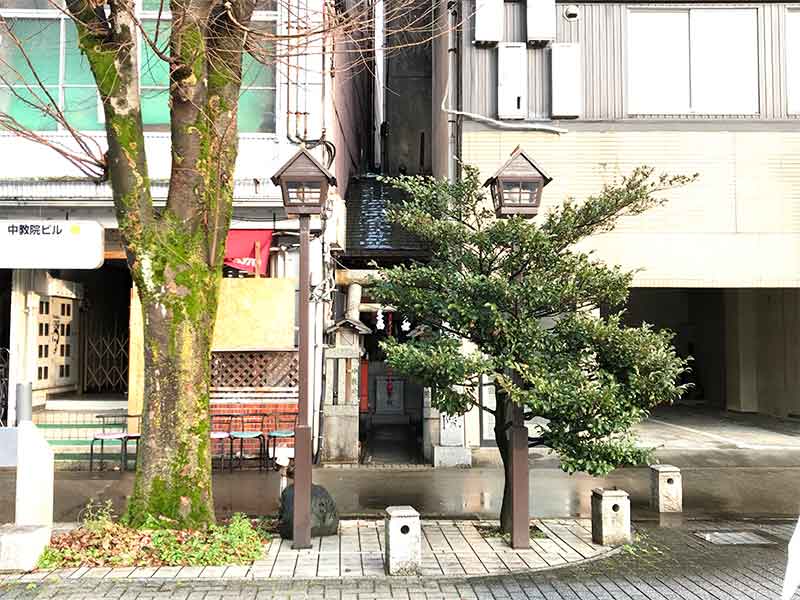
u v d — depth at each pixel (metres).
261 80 12.08
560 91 12.52
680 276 12.49
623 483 10.34
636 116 12.66
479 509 8.84
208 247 7.29
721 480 10.46
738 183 12.58
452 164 12.86
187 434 7.01
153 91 11.45
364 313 14.89
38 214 11.73
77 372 14.95
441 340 7.30
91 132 11.91
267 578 6.13
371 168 20.61
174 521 6.90
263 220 11.80
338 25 8.88
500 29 12.62
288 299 11.78
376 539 7.38
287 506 7.37
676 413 18.14
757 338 18.00
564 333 7.33
